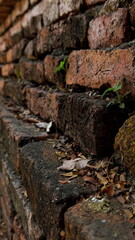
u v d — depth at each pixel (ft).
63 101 2.29
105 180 1.62
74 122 2.05
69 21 2.34
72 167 1.80
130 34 1.77
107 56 1.84
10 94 4.14
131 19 1.75
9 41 4.56
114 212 1.39
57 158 1.98
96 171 1.73
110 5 1.88
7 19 4.50
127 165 1.57
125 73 1.71
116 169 1.68
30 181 2.00
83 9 2.20
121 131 1.63
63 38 2.47
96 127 1.76
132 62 1.65
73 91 2.30
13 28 4.23
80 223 1.34
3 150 3.09
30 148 2.18
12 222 2.70
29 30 3.39
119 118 1.77
